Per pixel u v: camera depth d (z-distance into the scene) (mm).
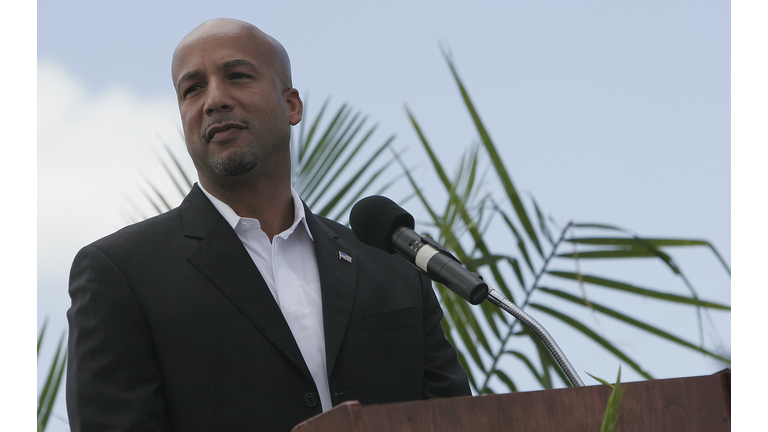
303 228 5840
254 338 4973
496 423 3154
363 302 5508
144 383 4742
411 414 3031
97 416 4531
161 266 5098
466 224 7301
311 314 5414
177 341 4871
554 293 7129
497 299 4199
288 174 5879
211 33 5680
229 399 4809
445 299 7012
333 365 5148
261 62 5699
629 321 6988
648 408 3398
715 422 3471
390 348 5402
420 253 4418
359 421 2889
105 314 4820
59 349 6816
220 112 5418
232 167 5410
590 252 7203
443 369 5715
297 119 6078
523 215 7324
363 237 4691
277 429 4816
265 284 5199
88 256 5086
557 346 4078
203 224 5375
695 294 6887
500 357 6949
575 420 3277
